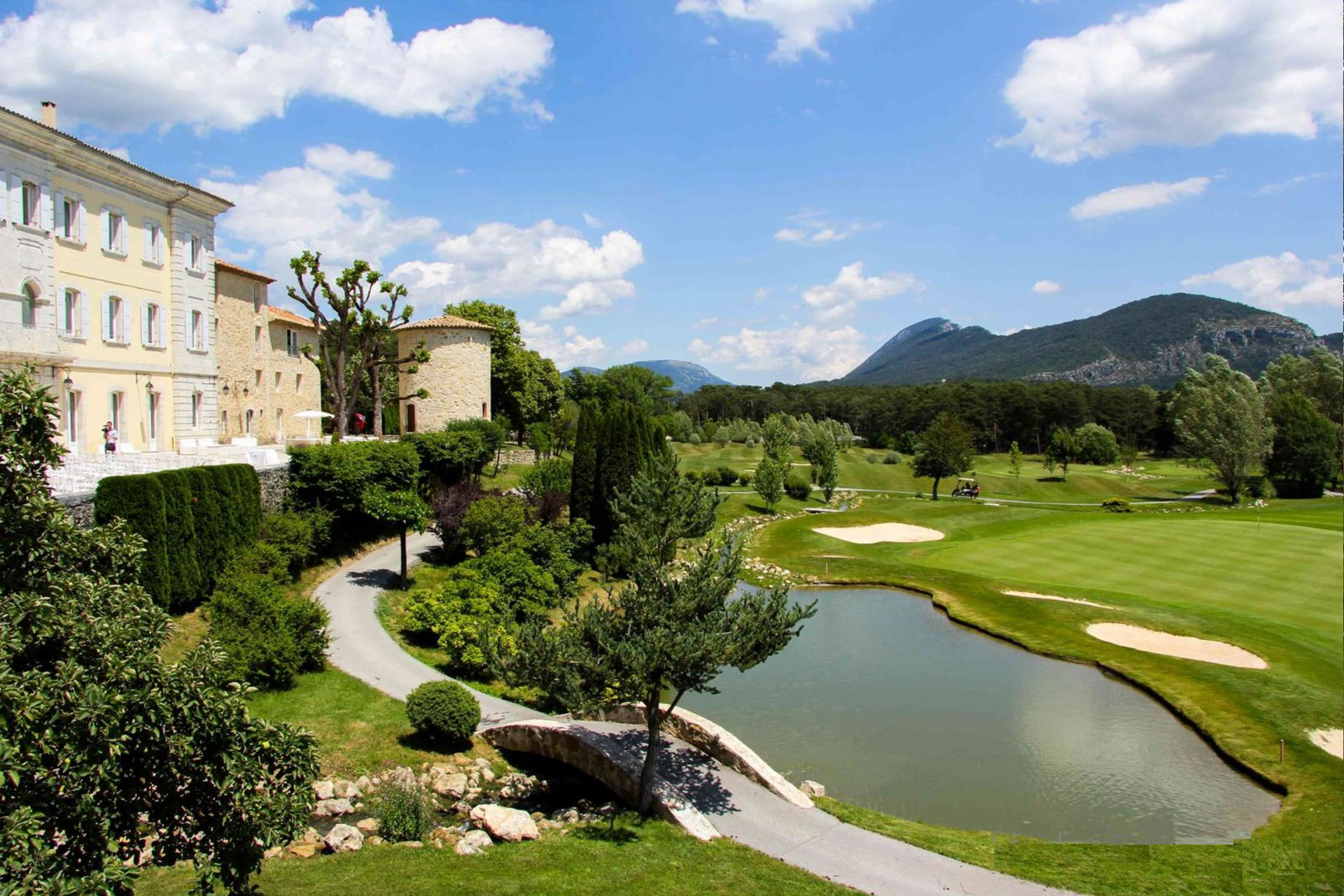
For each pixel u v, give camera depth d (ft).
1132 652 95.35
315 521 111.86
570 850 50.08
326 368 201.57
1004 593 123.44
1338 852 52.44
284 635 73.56
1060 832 58.13
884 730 76.54
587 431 145.28
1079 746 73.00
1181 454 286.66
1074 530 176.04
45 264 96.12
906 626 112.47
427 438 154.92
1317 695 80.94
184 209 121.19
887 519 194.29
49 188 96.94
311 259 150.10
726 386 651.25
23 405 30.07
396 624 95.96
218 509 89.61
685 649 51.62
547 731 67.05
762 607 57.52
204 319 126.41
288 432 192.75
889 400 524.11
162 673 29.30
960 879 48.60
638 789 58.54
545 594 101.86
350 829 50.80
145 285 114.42
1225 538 162.71
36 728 25.58
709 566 58.13
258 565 89.92
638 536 57.82
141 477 77.36
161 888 42.70
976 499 265.13
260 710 67.72
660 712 68.08
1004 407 448.24
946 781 66.08
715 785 61.46
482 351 211.20
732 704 83.46
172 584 79.77
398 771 60.59
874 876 48.65
